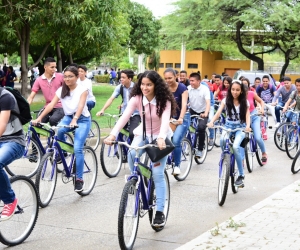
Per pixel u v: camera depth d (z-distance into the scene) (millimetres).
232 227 6215
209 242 5629
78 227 6430
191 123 10664
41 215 6914
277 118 14203
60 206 7383
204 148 11156
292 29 35719
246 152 10109
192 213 7191
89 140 12281
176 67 50062
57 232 6219
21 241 5793
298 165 10344
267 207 7227
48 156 7176
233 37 40688
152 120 5809
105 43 19547
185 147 9492
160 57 51281
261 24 34438
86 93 7758
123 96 10016
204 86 10414
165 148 5629
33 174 8961
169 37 40219
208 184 9148
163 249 5656
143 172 5629
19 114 5621
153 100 5715
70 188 8484
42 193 7238
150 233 6215
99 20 17609
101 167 9836
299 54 41625
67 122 7887
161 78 5691
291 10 33844
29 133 8609
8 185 5488
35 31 20188
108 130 15164
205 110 10305
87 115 7812
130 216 5512
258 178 9781
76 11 16562
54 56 33375
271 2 35000
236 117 8039
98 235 6121
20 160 9945
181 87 8484
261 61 38969
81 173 7578
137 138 5973
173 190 8625
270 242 5633
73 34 18578
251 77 25094
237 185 8188
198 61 47781
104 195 8094
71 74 7668
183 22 37938
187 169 9578
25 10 17141
